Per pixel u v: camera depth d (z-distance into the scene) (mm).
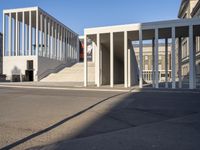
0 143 6480
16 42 50438
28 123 8938
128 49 31156
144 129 8180
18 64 48375
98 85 30750
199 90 24047
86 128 8266
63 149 5992
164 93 21484
